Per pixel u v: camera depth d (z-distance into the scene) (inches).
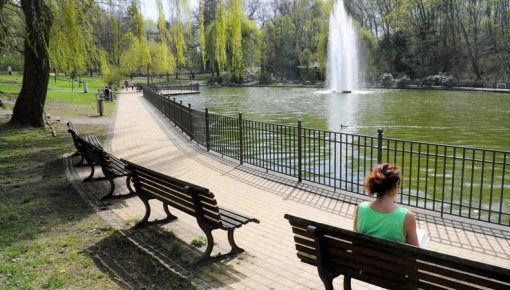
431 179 418.0
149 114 1008.2
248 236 229.6
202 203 192.9
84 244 218.5
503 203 343.9
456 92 1818.4
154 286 172.1
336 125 837.8
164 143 575.8
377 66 2484.0
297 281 176.6
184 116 655.1
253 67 3590.1
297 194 313.0
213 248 212.1
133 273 184.5
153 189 230.8
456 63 2356.1
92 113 1035.3
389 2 2674.7
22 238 228.2
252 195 314.8
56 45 559.2
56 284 174.2
